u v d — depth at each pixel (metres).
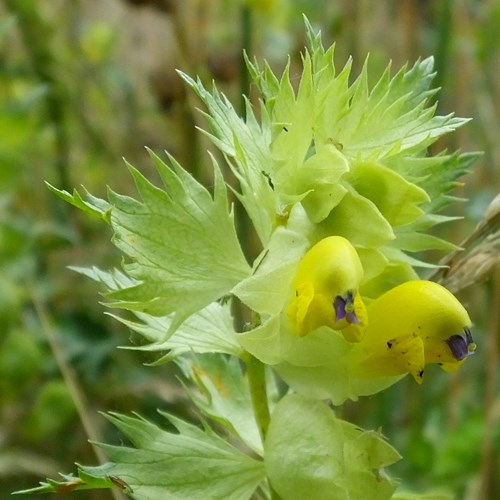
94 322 0.30
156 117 0.41
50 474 0.28
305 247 0.20
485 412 0.28
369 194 0.20
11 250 0.31
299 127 0.20
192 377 0.22
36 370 0.29
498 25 0.41
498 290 0.27
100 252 0.35
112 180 0.39
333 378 0.20
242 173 0.21
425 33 0.41
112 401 0.29
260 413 0.21
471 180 0.37
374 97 0.21
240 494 0.21
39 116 0.38
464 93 0.37
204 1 0.38
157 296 0.20
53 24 0.40
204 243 0.21
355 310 0.19
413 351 0.20
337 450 0.20
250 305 0.20
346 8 0.36
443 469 0.28
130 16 0.47
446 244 0.21
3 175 0.34
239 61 0.35
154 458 0.20
